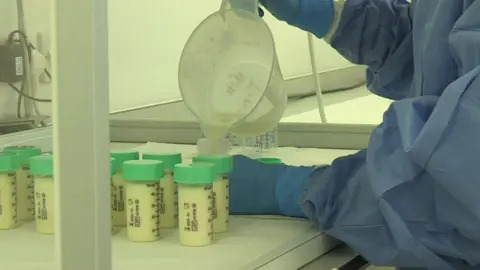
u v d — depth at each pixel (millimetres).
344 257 882
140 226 828
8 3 1347
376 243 785
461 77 725
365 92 1982
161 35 1801
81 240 540
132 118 1569
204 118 931
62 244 542
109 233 550
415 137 726
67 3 523
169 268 708
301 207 910
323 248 883
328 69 2051
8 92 1339
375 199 774
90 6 519
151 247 801
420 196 750
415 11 878
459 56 770
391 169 743
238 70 908
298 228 900
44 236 847
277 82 949
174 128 1508
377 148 769
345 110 1755
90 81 527
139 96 1730
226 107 908
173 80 1857
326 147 1472
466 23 764
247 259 746
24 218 936
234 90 907
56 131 536
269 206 975
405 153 739
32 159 856
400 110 766
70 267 542
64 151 537
